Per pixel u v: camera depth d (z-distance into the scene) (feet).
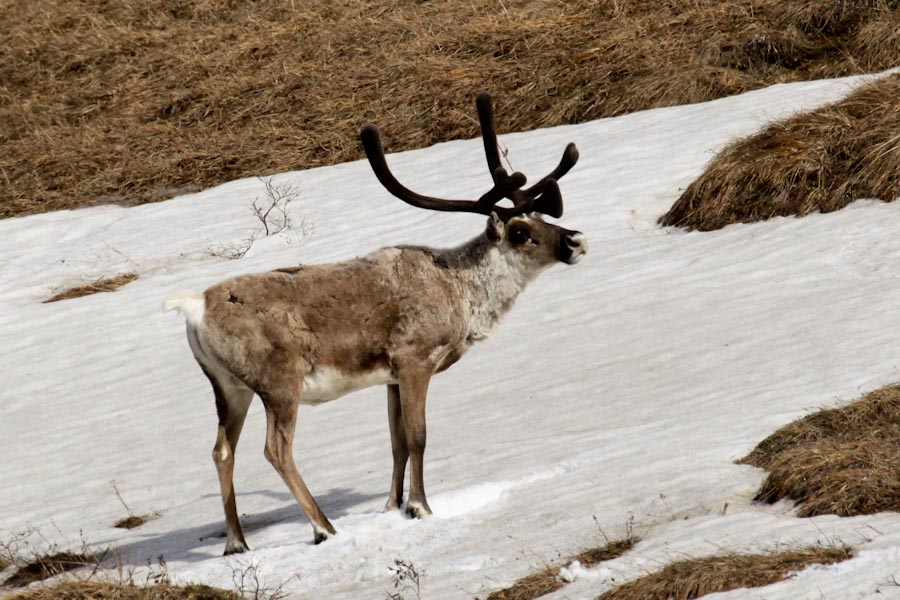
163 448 112.98
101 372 140.15
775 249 130.62
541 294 134.51
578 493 76.79
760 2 219.41
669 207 153.07
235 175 213.66
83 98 261.65
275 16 280.10
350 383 79.51
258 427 113.19
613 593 58.85
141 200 212.23
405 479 88.63
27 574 84.99
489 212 82.12
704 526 66.03
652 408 94.99
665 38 217.15
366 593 67.31
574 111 204.54
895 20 196.34
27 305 168.45
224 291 77.66
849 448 71.20
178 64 264.72
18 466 116.06
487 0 260.01
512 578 65.05
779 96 178.60
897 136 139.03
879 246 123.85
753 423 83.71
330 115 226.38
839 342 99.60
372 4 274.36
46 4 311.47
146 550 85.40
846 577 54.95
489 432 97.91
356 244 161.58
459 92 219.41
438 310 79.87
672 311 120.16
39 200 219.20
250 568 73.67
